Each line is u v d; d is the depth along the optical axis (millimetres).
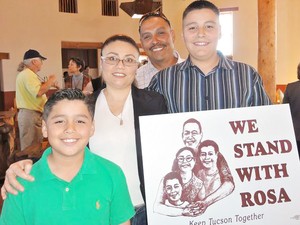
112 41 1747
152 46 2660
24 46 9336
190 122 1650
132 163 1744
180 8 10867
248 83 1921
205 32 1838
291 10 9703
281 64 9820
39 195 1335
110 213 1443
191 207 1605
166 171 1613
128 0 10867
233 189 1637
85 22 10328
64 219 1327
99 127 1750
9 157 4637
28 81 4688
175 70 1998
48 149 1458
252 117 1697
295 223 1658
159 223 1594
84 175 1390
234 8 10203
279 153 1689
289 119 1719
